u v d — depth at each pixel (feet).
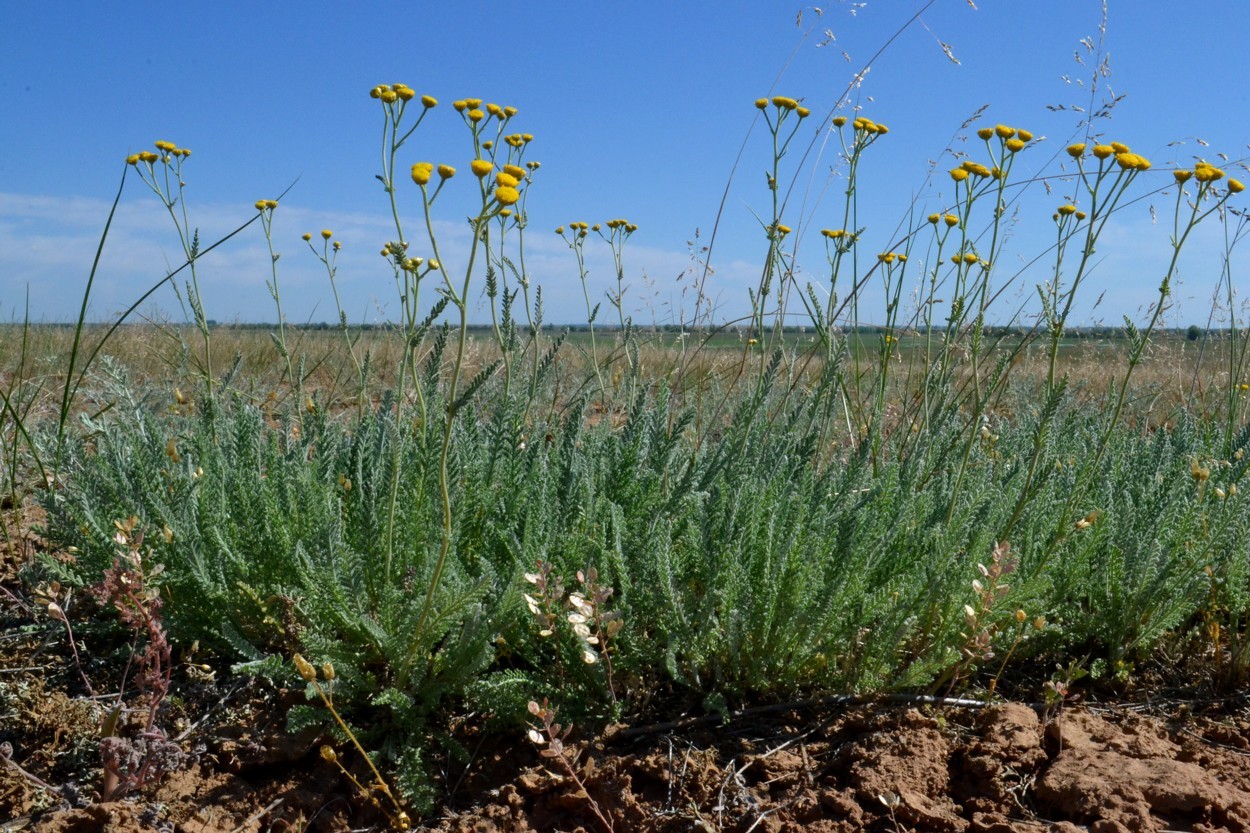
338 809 6.64
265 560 8.37
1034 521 9.41
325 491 8.86
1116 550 8.83
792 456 10.25
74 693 7.66
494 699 7.08
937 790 6.61
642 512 9.39
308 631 7.75
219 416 10.57
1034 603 8.15
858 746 7.00
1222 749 7.27
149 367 24.67
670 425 12.11
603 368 15.60
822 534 8.63
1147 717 7.75
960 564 8.13
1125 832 6.02
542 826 6.45
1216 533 8.96
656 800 6.68
